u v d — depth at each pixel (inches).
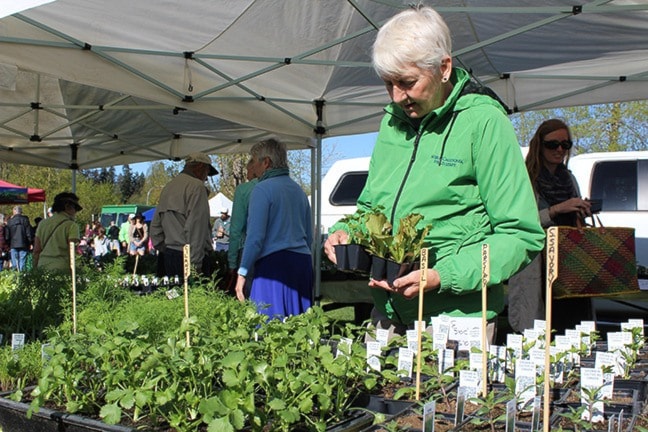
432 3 183.0
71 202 242.1
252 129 338.3
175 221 220.2
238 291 156.1
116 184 2482.8
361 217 82.8
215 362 66.8
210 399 56.2
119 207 1042.1
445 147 77.9
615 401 74.0
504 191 74.5
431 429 56.5
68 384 71.8
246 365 58.9
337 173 379.2
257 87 237.1
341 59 226.1
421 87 72.2
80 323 109.3
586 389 66.6
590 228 125.3
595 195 283.9
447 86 78.7
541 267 133.4
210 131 346.6
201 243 221.0
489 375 80.3
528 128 782.5
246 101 243.6
